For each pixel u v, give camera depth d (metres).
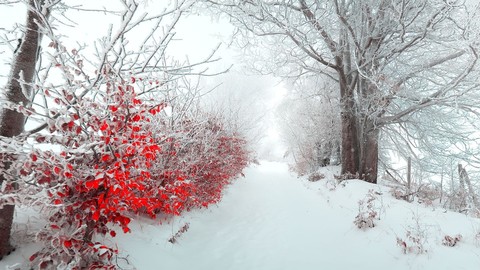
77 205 2.65
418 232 4.77
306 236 5.59
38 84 2.39
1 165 2.39
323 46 10.59
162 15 2.45
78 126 2.70
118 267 3.08
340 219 6.52
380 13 8.63
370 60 8.93
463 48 6.59
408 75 9.12
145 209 4.80
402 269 3.99
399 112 9.85
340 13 8.41
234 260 4.41
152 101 3.08
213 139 6.49
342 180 10.11
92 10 2.71
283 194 10.13
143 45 2.64
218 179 7.14
